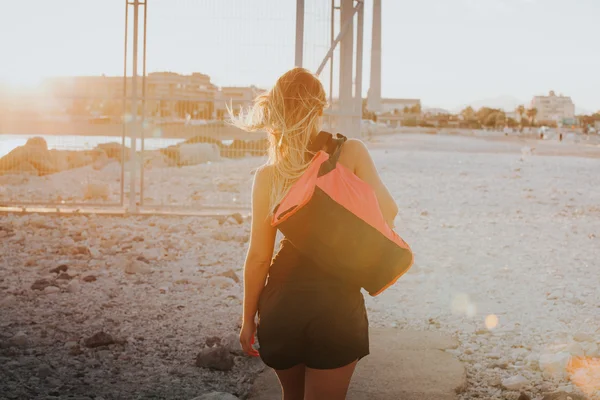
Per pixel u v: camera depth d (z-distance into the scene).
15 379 3.91
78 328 4.85
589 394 3.74
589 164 25.94
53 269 6.39
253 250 2.36
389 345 4.57
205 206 10.58
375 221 2.18
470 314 5.45
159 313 5.26
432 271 7.00
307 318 2.23
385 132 75.69
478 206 12.26
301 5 8.93
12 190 12.30
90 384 3.90
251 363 4.31
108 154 16.84
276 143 2.31
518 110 189.75
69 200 11.32
